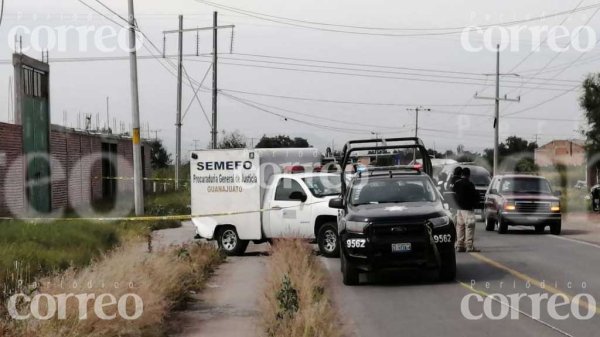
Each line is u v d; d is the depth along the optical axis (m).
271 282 20.83
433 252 22.64
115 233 35.00
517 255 30.33
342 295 21.64
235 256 33.91
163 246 31.06
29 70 47.31
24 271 21.64
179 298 20.78
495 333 16.09
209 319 18.56
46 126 49.94
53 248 27.91
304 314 16.09
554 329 16.30
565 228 46.81
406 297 20.98
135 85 48.28
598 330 16.11
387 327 17.05
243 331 17.09
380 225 22.69
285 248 27.75
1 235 28.23
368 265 22.69
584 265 26.91
